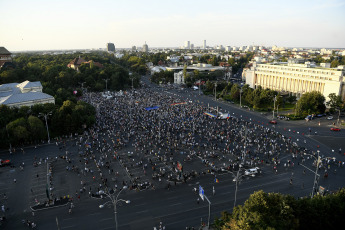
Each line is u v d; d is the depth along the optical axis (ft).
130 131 472.44
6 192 281.74
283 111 634.02
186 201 262.06
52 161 356.18
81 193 277.85
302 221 192.95
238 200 261.85
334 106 593.01
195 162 352.49
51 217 237.86
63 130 459.73
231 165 340.80
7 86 610.65
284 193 273.75
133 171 327.67
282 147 402.31
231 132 469.57
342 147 402.11
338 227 196.95
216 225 206.08
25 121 424.46
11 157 370.53
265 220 175.52
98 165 338.13
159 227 222.28
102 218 236.22
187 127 498.69
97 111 603.67
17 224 228.43
